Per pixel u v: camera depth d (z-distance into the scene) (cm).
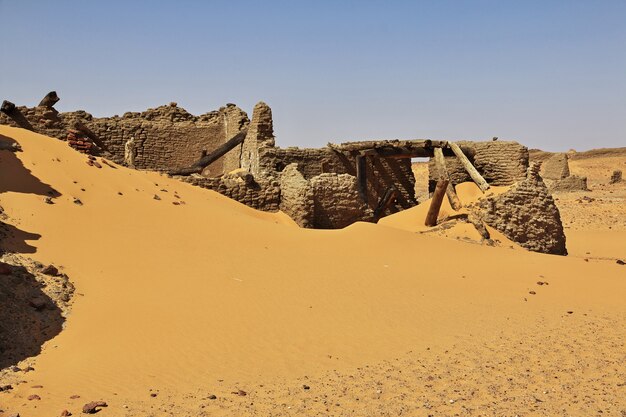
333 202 3447
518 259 2861
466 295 2306
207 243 2517
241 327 1847
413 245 2853
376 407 1351
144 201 2769
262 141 3994
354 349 1742
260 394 1424
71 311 1820
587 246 4369
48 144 2922
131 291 1995
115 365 1552
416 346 1773
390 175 4350
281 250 2602
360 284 2320
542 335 1872
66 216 2397
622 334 1883
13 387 1401
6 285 1788
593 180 8712
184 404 1356
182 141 4547
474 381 1505
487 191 3641
